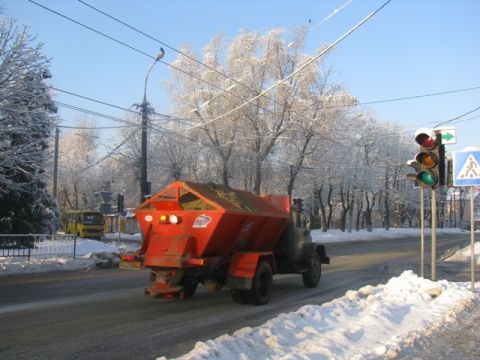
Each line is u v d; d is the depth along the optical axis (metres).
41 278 16.53
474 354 6.90
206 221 10.30
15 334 8.15
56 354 7.00
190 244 10.41
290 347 6.80
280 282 15.47
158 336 8.07
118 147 45.19
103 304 11.10
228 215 10.32
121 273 18.45
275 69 39.56
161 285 10.41
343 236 49.12
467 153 12.18
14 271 17.97
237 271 10.77
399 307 9.69
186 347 7.42
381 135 60.88
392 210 79.44
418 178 12.37
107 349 7.27
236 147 40.31
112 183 54.97
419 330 8.01
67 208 62.28
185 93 41.31
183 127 41.41
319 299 12.05
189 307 10.78
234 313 10.10
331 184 52.88
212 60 40.28
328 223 57.28
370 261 24.33
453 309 9.77
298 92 40.47
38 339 7.82
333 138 43.66
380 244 42.38
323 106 41.56
